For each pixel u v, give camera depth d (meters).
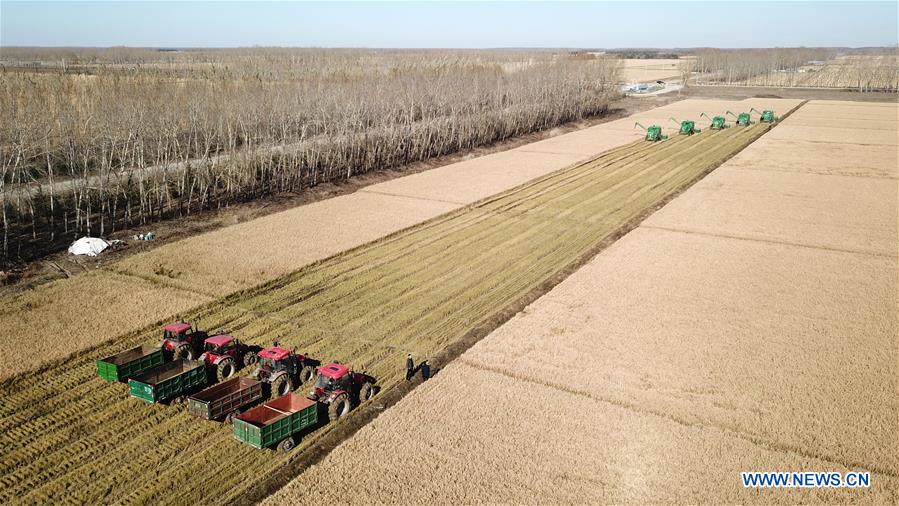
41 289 40.16
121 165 57.16
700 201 64.19
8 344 32.94
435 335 35.34
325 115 72.12
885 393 29.48
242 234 51.69
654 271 44.97
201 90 74.38
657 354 33.19
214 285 41.25
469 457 24.97
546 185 70.94
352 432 26.88
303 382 30.12
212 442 25.84
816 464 24.75
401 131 80.00
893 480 23.88
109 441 25.66
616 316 37.72
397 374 31.28
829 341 34.47
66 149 55.41
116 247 47.66
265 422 26.38
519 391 29.73
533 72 117.44
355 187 68.25
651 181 73.06
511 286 42.53
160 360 30.92
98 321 35.78
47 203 52.69
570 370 31.61
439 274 44.47
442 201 63.09
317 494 22.84
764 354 33.09
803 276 43.97
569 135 106.00
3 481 23.41
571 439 26.17
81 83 82.56
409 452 25.23
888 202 63.38
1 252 44.81
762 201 64.06
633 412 28.11
